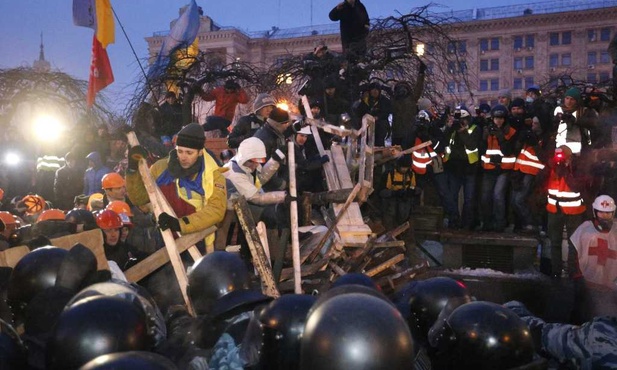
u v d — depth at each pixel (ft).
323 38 225.76
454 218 31.96
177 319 13.00
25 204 27.12
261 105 26.35
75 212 19.25
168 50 42.45
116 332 9.31
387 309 8.37
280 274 20.39
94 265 12.63
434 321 12.82
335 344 7.98
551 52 253.03
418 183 32.73
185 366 10.67
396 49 36.40
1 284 14.37
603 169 27.76
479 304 11.30
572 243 22.66
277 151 21.08
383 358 7.91
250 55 238.07
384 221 29.53
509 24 255.09
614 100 31.60
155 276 17.31
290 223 20.86
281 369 10.05
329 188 25.48
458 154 31.53
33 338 11.12
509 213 32.30
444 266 29.76
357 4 37.35
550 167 28.40
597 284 21.83
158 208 15.67
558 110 30.89
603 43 247.70
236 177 19.48
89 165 34.58
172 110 37.58
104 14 26.40
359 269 22.47
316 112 30.99
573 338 13.20
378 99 32.27
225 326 11.14
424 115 32.01
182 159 15.75
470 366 10.89
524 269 28.68
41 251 12.82
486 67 259.39
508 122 30.55
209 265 11.78
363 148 23.48
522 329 10.93
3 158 42.19
